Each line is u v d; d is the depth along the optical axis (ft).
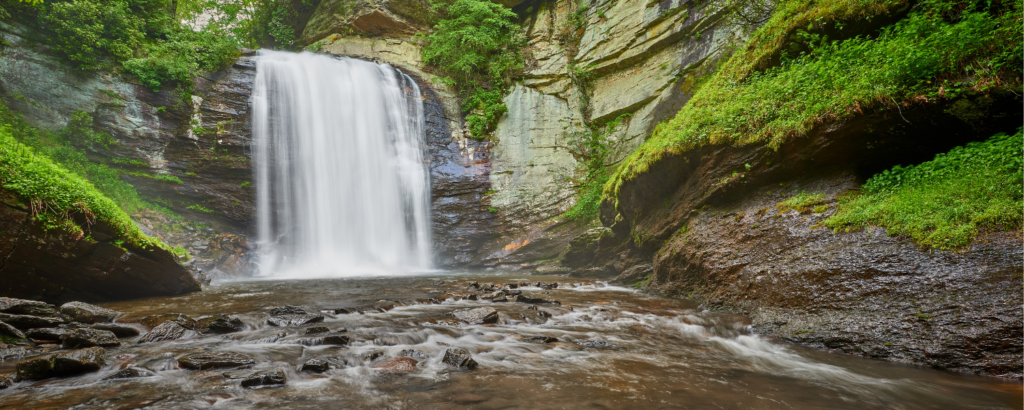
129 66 55.26
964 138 20.36
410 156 70.33
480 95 76.48
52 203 25.62
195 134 57.98
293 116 63.10
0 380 12.53
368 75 70.44
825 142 23.06
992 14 20.84
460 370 14.25
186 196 57.06
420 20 82.79
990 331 13.75
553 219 64.08
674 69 61.77
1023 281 14.06
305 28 86.53
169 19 63.72
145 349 16.28
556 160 68.54
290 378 13.42
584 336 18.93
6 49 48.01
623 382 13.09
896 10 24.89
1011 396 11.72
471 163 71.41
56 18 51.01
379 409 11.07
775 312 19.77
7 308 19.10
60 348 16.35
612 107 67.77
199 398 11.69
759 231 24.07
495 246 66.03
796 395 12.03
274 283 42.14
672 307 24.95
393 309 24.93
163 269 30.99
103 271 27.68
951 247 16.21
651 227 35.19
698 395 12.03
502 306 25.46
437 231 67.97
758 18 49.96
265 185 60.59
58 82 50.70
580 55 74.23
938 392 12.13
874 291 17.06
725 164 27.81
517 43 79.77
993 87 18.28
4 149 25.52
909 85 20.67
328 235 62.80
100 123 52.70
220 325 19.44
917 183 19.79
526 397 11.84
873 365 14.76
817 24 27.78
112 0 56.13
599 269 46.19
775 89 26.78
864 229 19.21
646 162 33.32
